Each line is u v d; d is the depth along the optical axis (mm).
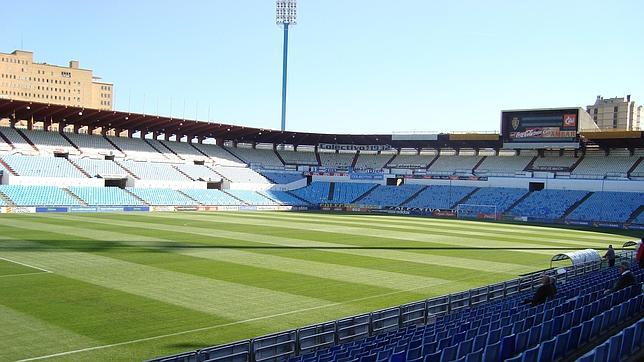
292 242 44250
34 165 76688
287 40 117625
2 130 82875
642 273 26266
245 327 19891
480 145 101938
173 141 103062
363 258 36969
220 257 35062
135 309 21578
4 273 27453
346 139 106812
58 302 22172
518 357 11523
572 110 86750
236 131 99562
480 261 37594
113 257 33406
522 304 21828
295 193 101125
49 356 16188
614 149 93188
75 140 88562
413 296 25766
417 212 93188
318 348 16938
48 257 32500
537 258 39969
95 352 16672
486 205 88500
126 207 75812
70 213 68125
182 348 17344
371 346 15188
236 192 92938
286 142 111938
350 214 86438
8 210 65125
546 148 91875
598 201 82125
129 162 88312
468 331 15430
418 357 13125
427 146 107125
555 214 82250
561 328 16391
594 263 32969
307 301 24047
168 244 40281
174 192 85062
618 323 17781
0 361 15672
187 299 23516
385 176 103562
